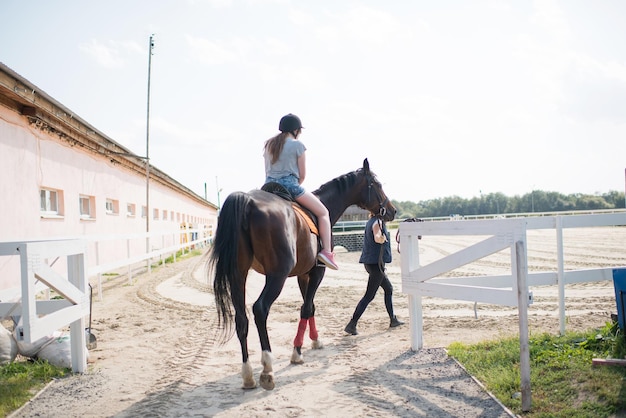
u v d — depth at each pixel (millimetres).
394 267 14688
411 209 108688
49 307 4914
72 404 3742
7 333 4645
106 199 15594
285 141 4703
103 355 5227
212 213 59062
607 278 5594
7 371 4316
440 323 6445
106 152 14492
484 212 103812
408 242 5098
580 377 3623
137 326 6797
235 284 3801
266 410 3564
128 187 17891
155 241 22453
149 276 13438
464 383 4000
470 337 5594
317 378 4312
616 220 5590
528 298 3488
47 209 11141
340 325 6598
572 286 9578
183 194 32531
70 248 4387
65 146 11727
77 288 4590
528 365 3365
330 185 5789
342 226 28188
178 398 3846
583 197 86688
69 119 11078
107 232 15102
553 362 4000
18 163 9344
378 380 4195
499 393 3650
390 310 6418
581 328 5691
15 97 8734
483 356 4539
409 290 5070
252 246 3977
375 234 5930
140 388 4121
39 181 10258
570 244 20297
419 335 5133
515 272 3646
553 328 5812
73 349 4594
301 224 4375
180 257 20594
